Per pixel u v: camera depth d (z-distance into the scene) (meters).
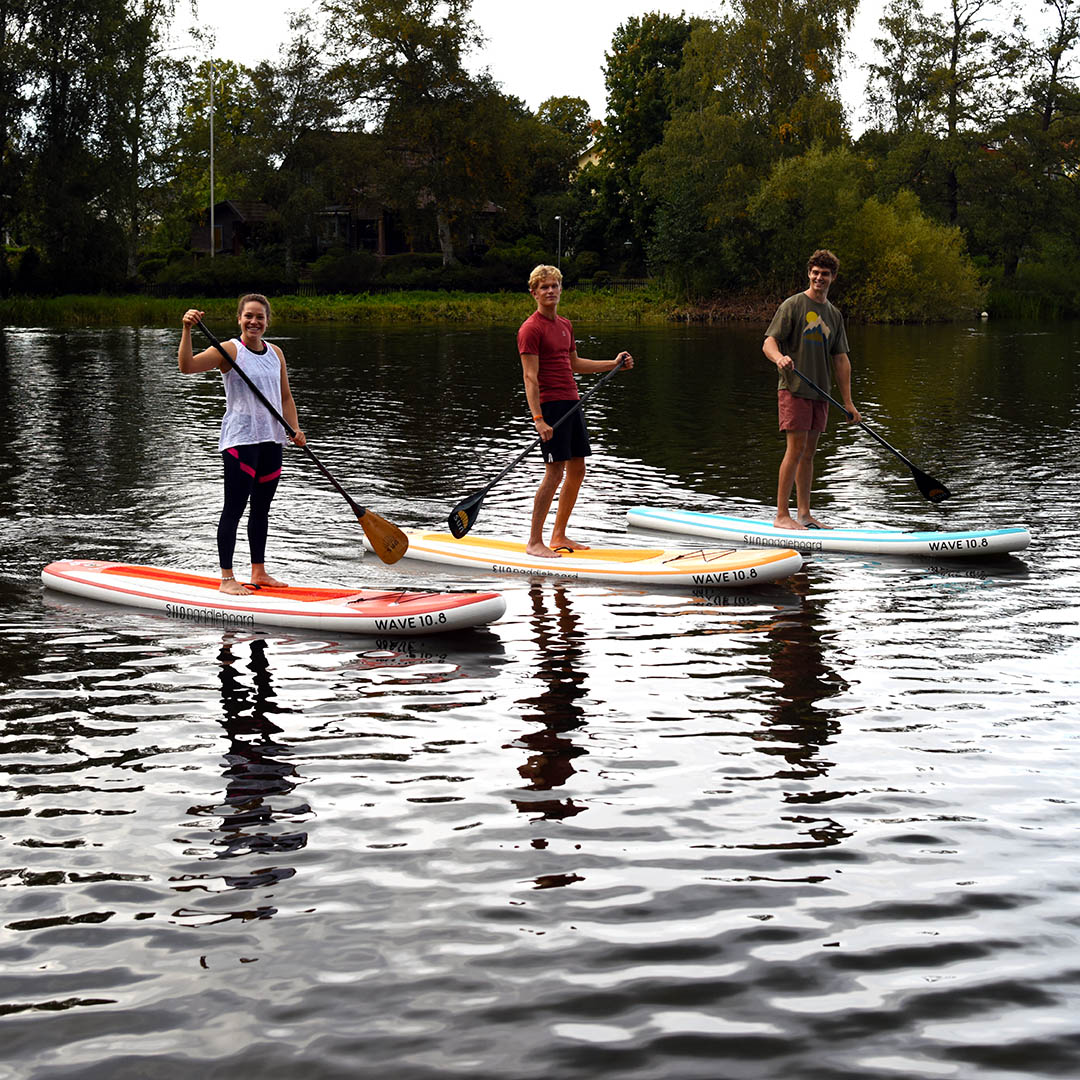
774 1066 2.40
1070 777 3.87
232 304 45.34
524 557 7.03
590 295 53.72
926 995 2.64
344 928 2.92
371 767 3.97
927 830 3.47
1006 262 53.88
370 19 56.81
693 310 48.16
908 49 51.09
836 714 4.48
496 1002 2.61
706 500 9.41
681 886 3.14
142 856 3.31
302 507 8.90
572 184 74.31
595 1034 2.49
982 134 50.94
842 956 2.80
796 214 46.16
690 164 49.31
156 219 66.88
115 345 28.39
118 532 7.89
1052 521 8.41
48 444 12.12
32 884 3.15
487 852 3.34
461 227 65.38
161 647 5.40
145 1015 2.57
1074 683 4.83
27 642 5.45
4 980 2.70
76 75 42.12
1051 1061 2.41
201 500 9.08
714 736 4.25
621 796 3.73
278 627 5.77
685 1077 2.36
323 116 56.75
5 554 7.22
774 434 13.38
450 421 14.33
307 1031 2.50
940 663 5.12
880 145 52.62
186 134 54.66
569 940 2.87
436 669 5.09
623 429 13.89
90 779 3.86
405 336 34.62
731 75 48.22
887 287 44.50
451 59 57.44
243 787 3.80
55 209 43.09
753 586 6.63
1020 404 16.27
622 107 64.19
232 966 2.75
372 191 63.56
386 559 6.56
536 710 4.55
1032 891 3.11
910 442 12.64
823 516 8.68
